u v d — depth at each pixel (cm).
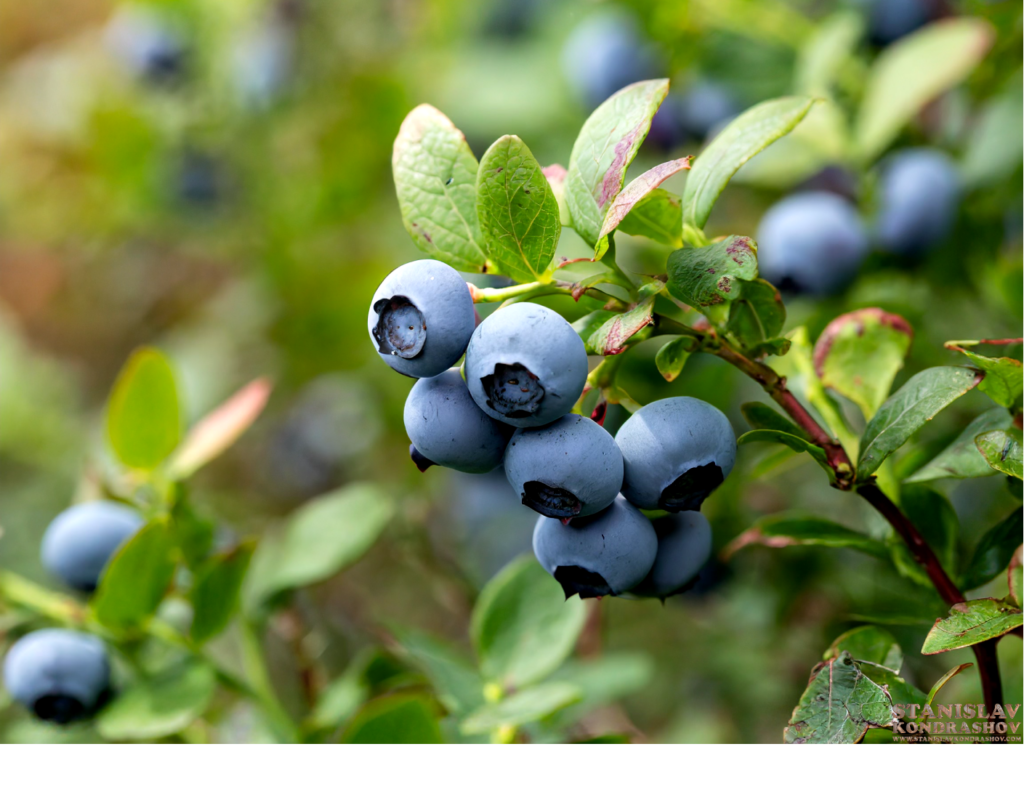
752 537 34
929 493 34
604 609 49
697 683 55
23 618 39
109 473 41
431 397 31
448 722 38
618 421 37
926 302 44
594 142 31
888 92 43
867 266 44
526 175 31
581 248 42
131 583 37
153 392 39
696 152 54
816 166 45
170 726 37
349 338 67
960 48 42
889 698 31
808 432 32
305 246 69
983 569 33
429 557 57
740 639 54
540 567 38
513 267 31
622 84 55
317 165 69
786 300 42
